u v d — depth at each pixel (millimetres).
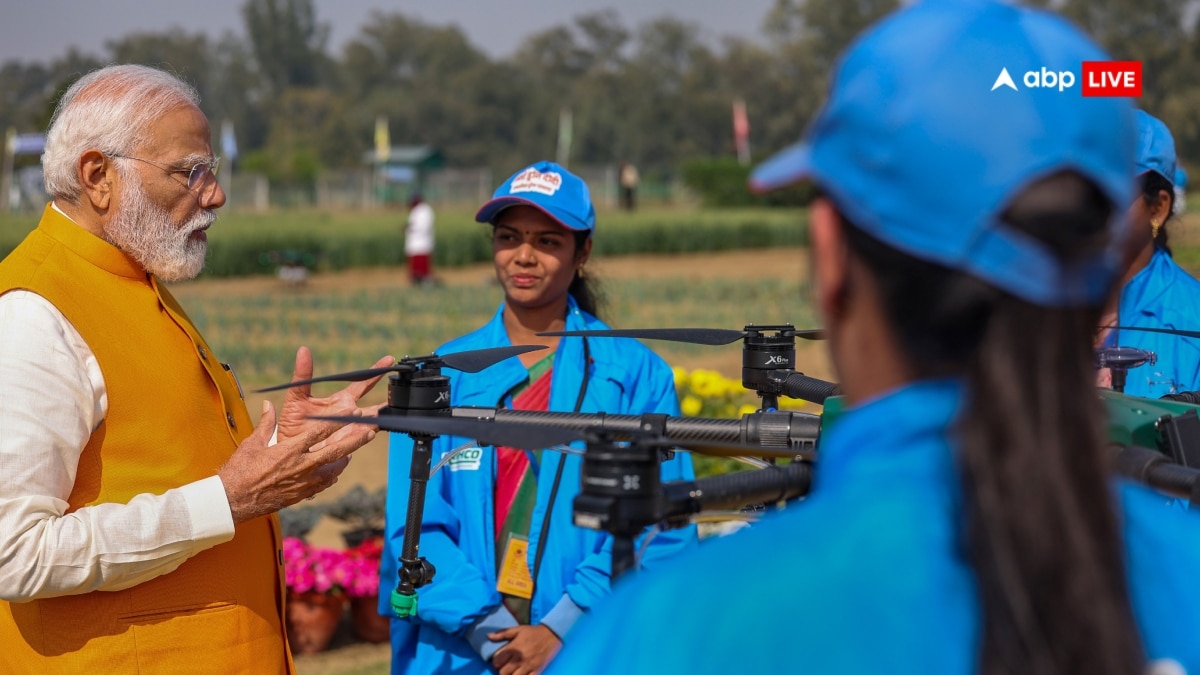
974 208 882
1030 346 893
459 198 78312
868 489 938
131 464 2479
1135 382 2844
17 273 2438
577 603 2879
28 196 50938
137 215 2566
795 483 1255
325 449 2471
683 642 889
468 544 2998
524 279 3244
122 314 2537
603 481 1153
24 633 2453
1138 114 2869
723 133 114875
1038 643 852
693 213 49812
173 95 2646
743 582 907
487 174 78938
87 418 2410
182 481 2543
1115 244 932
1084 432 888
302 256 25500
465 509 3018
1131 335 2879
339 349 15648
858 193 923
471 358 1996
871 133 916
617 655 914
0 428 2275
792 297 22141
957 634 875
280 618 2795
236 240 28703
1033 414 879
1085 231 898
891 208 906
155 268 2613
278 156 109938
